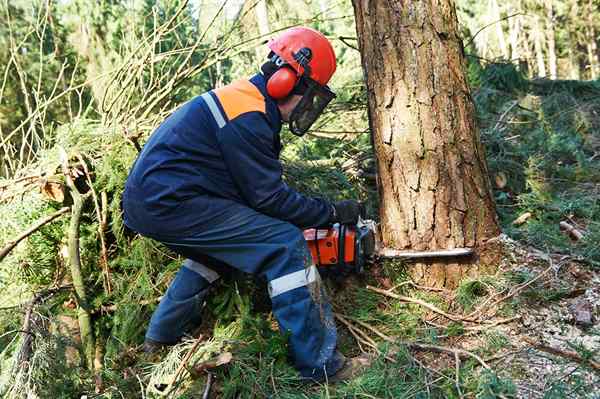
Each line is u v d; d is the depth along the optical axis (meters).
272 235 2.01
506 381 1.83
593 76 17.36
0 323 2.36
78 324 2.47
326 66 2.07
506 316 2.23
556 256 2.55
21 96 6.54
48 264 2.67
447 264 2.36
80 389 2.14
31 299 2.38
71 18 6.36
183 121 2.02
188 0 3.62
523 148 3.56
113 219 2.55
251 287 2.38
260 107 1.99
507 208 3.13
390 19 2.28
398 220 2.38
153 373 2.07
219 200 2.02
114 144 2.71
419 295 2.37
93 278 2.60
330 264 2.24
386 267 2.43
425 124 2.29
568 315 2.20
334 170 3.06
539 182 3.29
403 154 2.32
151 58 3.61
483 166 2.40
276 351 2.02
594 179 3.43
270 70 2.05
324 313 2.06
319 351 2.02
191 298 2.23
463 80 2.35
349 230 2.21
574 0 16.83
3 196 2.78
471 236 2.35
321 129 3.89
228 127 1.95
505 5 16.52
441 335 2.18
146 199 1.99
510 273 2.35
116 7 6.11
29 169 2.99
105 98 3.60
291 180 2.85
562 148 3.62
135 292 2.48
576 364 1.94
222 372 2.06
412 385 1.90
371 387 1.91
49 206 2.71
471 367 1.96
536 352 2.04
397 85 2.29
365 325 2.25
